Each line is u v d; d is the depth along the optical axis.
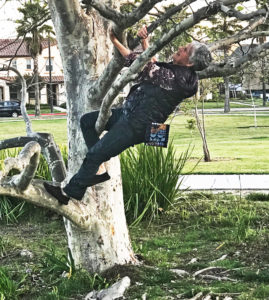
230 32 9.79
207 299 5.82
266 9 4.68
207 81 17.16
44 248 8.51
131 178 10.16
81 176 5.15
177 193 11.65
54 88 56.91
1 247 8.41
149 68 4.87
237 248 7.83
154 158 10.47
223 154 19.44
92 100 6.29
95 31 6.44
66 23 6.30
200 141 26.02
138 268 6.71
